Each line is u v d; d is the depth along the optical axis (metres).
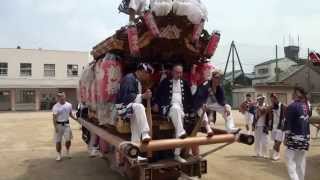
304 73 48.28
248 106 12.93
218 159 11.60
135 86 6.80
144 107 6.86
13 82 52.25
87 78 9.66
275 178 9.15
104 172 10.09
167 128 7.45
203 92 7.60
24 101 53.34
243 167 10.42
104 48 7.89
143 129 6.32
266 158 11.74
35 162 11.66
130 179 7.60
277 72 50.19
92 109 9.41
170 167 7.10
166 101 7.18
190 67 8.06
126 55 7.41
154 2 6.92
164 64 7.96
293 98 7.82
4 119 32.28
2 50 51.97
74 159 11.97
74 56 54.78
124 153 6.23
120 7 7.91
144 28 7.18
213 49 7.60
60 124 11.91
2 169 10.73
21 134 19.89
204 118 7.32
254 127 11.97
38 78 53.28
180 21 7.17
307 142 7.61
